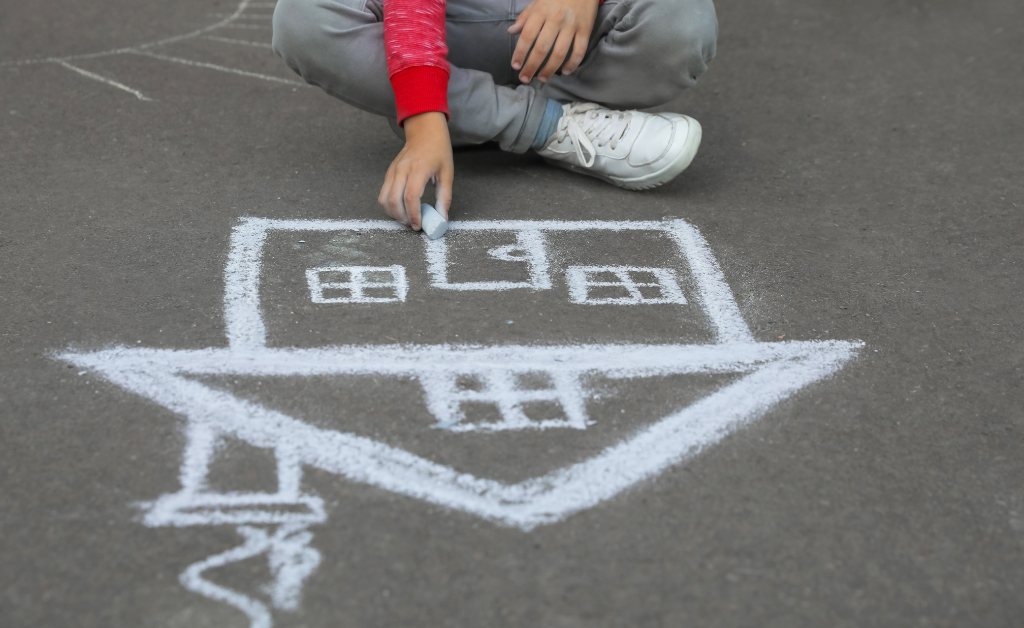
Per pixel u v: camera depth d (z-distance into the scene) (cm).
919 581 144
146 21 411
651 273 225
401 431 170
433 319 202
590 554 146
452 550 146
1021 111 329
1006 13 430
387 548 146
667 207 259
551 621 134
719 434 172
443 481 159
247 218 243
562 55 238
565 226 245
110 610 134
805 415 178
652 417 176
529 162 284
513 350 193
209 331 195
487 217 248
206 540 146
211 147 287
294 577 140
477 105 253
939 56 383
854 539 150
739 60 381
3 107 310
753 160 292
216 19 418
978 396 185
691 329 203
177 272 216
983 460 168
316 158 282
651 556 146
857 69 371
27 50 368
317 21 237
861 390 186
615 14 248
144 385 178
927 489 161
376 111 259
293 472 160
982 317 211
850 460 167
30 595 136
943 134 312
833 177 281
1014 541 152
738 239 242
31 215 240
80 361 184
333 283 214
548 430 172
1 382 177
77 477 156
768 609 138
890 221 254
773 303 214
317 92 337
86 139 288
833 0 453
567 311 207
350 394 178
